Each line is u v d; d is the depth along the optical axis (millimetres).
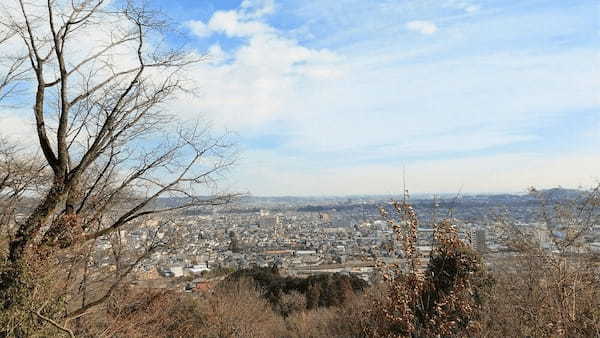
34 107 8266
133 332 10195
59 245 8125
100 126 9023
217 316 15469
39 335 7414
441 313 6375
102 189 9320
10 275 7129
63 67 8305
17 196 8297
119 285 9734
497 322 7980
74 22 8250
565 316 7020
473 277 7828
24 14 8117
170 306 11633
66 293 8359
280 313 22484
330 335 14008
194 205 9508
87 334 9227
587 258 7461
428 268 6875
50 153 8250
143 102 9164
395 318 6484
